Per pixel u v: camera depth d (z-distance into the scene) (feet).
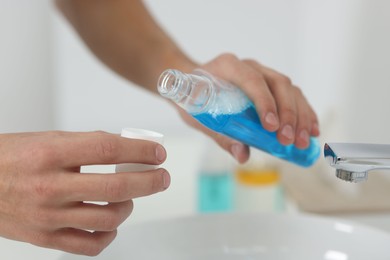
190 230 1.70
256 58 3.90
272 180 2.38
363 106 2.47
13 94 3.20
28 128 3.33
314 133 1.54
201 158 2.45
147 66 2.35
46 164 1.14
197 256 1.68
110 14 2.43
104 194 1.14
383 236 1.57
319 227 1.68
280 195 2.53
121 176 1.16
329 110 2.88
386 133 2.22
